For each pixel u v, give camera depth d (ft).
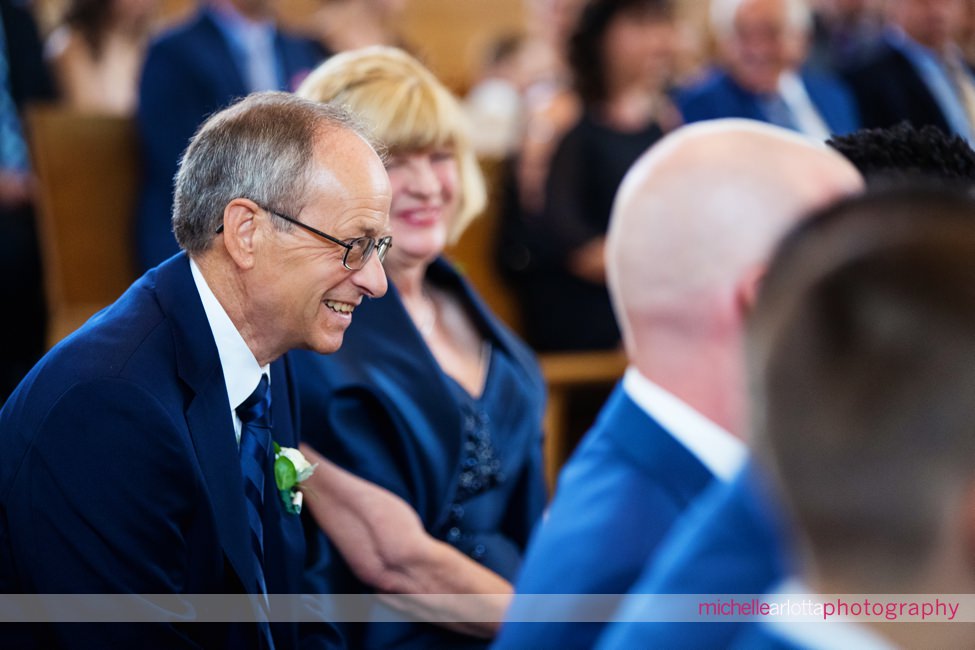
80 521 8.38
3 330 23.71
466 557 11.58
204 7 23.73
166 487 8.57
